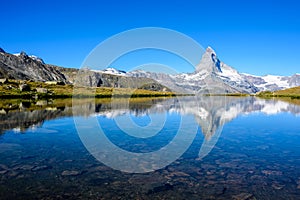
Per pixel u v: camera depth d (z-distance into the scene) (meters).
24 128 29.11
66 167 16.05
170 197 12.11
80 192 12.51
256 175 14.95
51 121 34.38
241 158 18.31
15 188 12.87
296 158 18.36
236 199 11.95
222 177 14.63
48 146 21.20
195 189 12.99
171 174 15.07
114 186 13.26
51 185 13.27
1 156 18.28
